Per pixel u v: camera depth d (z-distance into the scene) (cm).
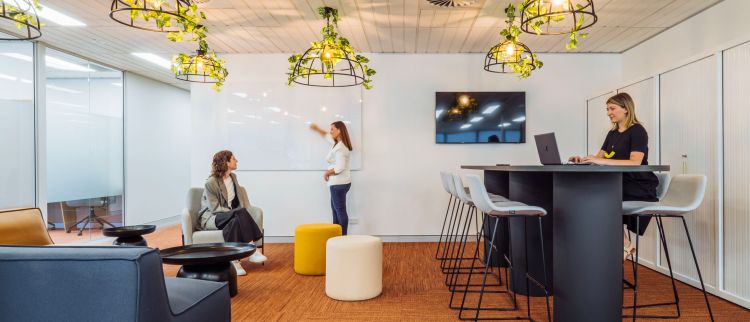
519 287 337
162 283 161
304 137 579
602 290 242
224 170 434
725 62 331
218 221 407
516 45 405
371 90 580
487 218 432
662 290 357
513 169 259
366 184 579
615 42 530
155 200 744
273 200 581
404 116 580
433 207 579
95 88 607
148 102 725
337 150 514
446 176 405
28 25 288
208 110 585
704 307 314
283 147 580
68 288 147
